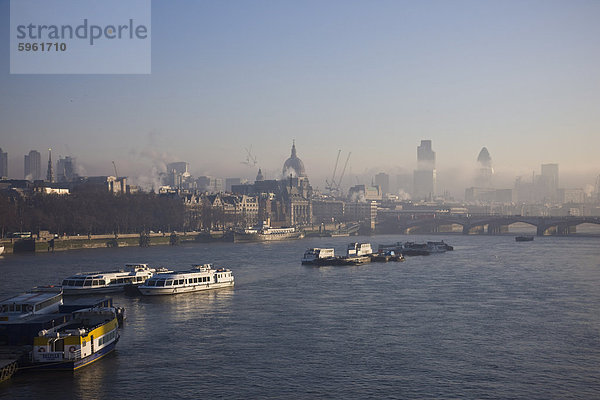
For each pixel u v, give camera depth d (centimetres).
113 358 11012
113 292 18725
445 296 17888
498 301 16950
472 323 13962
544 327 13538
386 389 9462
